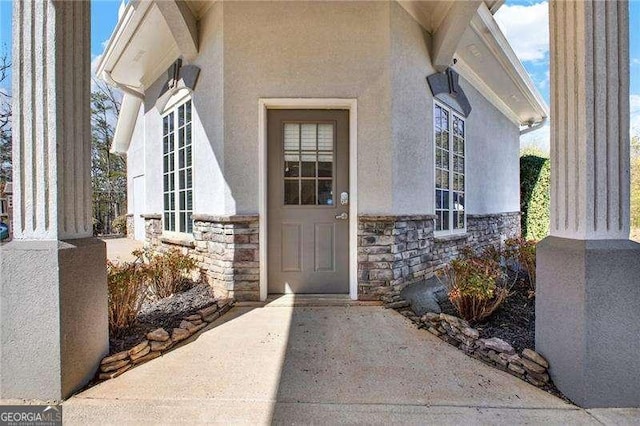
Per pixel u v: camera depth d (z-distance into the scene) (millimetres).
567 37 2041
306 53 3746
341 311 3473
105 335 2336
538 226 8969
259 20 3736
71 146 2113
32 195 2021
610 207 1949
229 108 3742
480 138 6289
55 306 1968
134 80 6344
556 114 2129
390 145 3775
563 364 2029
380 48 3787
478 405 1946
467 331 2633
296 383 2170
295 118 3875
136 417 1840
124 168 17344
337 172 3906
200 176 4203
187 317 3107
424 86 4258
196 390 2090
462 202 5570
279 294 3904
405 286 3953
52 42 2004
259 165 3756
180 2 3807
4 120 9070
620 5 1964
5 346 1992
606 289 1897
